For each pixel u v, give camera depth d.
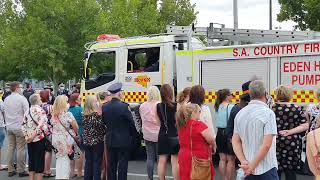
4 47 32.03
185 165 6.75
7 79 36.03
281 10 21.03
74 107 10.23
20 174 10.96
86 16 28.47
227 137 8.25
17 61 29.52
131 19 29.56
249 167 5.50
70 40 28.42
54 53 27.69
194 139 6.70
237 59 10.91
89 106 8.89
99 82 13.29
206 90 11.38
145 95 12.47
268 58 10.46
